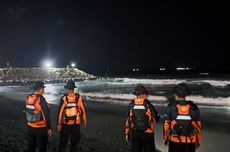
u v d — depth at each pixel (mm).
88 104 26766
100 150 9367
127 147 10008
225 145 11219
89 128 14586
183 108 5234
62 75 91062
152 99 29531
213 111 21500
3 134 11117
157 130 13922
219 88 46031
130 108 6094
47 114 6613
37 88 6641
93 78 93500
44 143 6699
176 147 5262
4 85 70188
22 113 18953
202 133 13680
